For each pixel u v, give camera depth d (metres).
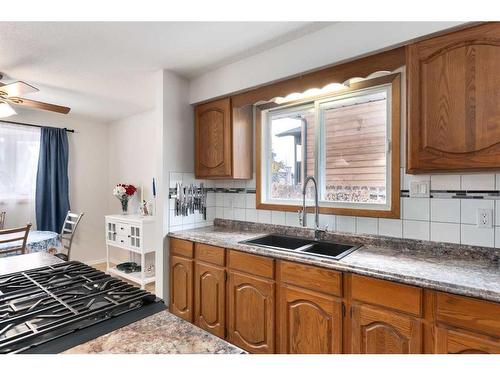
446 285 1.26
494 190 1.58
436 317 1.30
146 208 3.95
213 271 2.25
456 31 1.47
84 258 4.44
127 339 0.77
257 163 2.69
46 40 2.03
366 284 1.50
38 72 2.61
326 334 1.64
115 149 4.61
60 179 4.11
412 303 1.36
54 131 4.06
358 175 2.18
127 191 4.00
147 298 1.00
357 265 1.54
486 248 1.60
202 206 2.93
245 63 2.37
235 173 2.57
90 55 2.28
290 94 2.18
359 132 2.18
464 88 1.43
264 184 2.70
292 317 1.78
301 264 1.75
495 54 1.36
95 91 3.14
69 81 2.83
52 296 1.04
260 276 1.96
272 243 2.44
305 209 2.36
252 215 2.74
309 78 2.06
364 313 1.50
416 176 1.83
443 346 1.28
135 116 4.25
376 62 1.77
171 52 2.25
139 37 2.01
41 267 1.42
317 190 2.25
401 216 1.90
